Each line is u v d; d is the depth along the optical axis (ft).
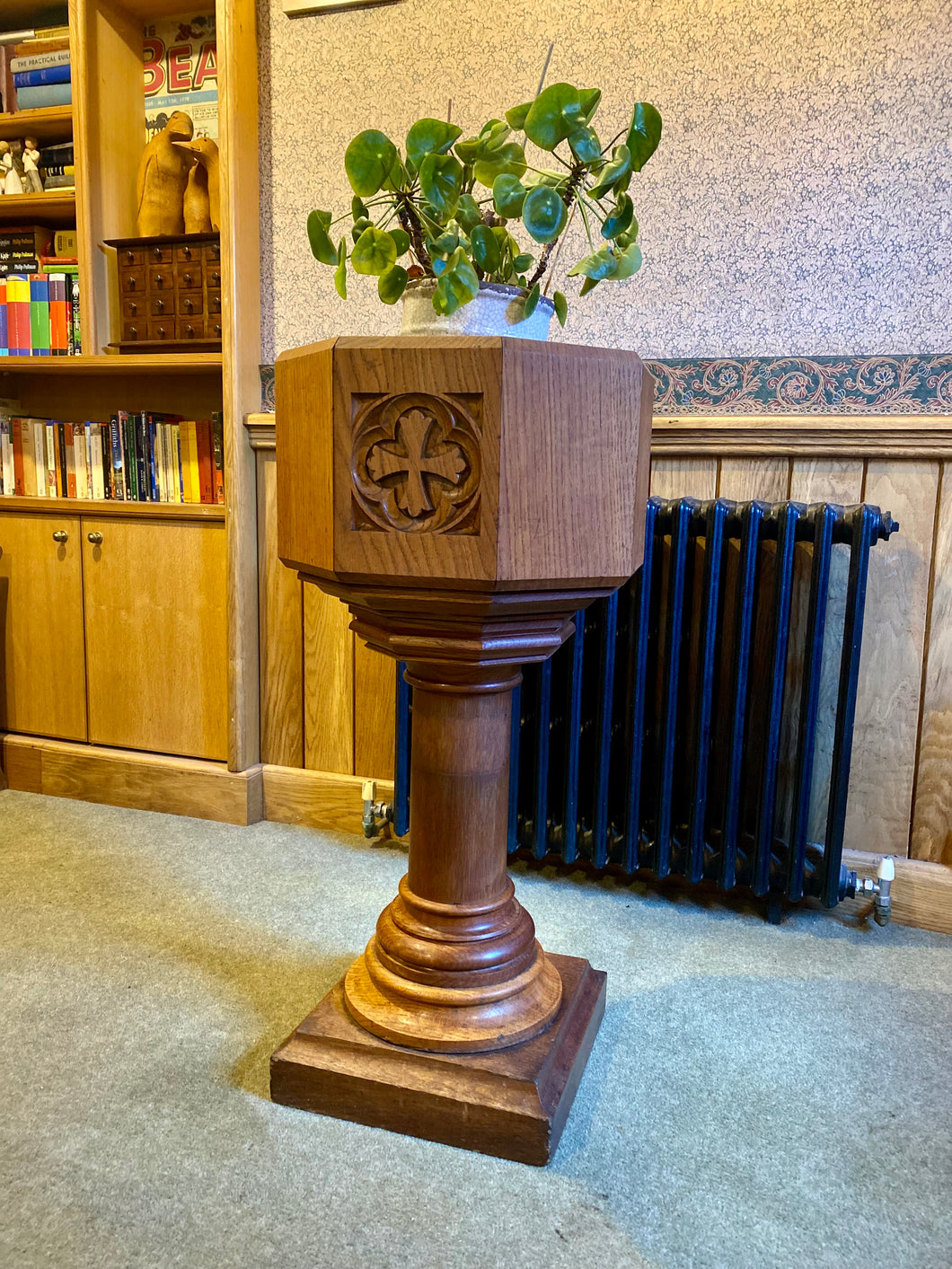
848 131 5.96
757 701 6.23
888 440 5.88
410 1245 3.34
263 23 7.20
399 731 6.48
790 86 6.03
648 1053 4.58
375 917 5.98
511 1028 4.02
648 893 6.56
